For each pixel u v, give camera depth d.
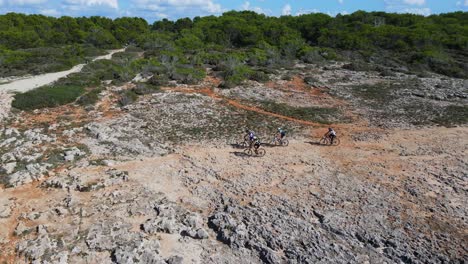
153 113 47.84
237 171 33.47
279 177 32.53
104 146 37.44
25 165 32.78
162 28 141.62
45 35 100.88
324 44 104.81
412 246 23.47
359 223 25.77
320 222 25.89
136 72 68.50
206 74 70.25
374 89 63.00
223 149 38.34
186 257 22.39
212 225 25.31
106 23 124.38
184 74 65.94
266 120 47.19
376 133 43.81
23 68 70.00
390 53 94.94
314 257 22.11
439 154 37.84
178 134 41.91
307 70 77.31
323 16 128.62
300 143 40.50
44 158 34.16
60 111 47.81
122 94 54.47
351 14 130.50
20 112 46.56
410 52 93.19
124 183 30.72
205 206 27.88
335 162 35.84
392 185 31.33
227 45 108.12
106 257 22.20
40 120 44.44
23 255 22.36
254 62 81.31
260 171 33.56
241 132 43.03
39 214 26.03
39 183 30.42
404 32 103.12
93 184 29.98
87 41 104.62
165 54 80.25
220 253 22.81
